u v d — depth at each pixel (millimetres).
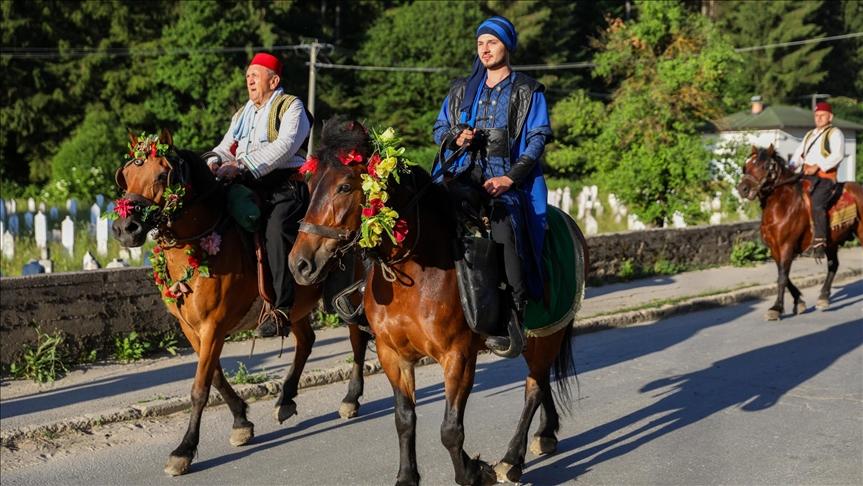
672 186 18234
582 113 19250
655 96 17703
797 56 52094
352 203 4352
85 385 7734
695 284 13852
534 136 5113
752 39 53344
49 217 19984
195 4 37094
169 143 5496
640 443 6336
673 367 8734
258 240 5980
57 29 40344
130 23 40688
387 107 42562
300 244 4328
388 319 4762
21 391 7547
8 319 7973
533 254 5184
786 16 52719
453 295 4699
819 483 5477
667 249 15180
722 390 7770
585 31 51750
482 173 5191
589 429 6703
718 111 18391
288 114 6242
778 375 8258
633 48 18719
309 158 4473
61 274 8344
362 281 5223
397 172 4398
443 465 5926
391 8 48438
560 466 5887
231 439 6336
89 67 39219
